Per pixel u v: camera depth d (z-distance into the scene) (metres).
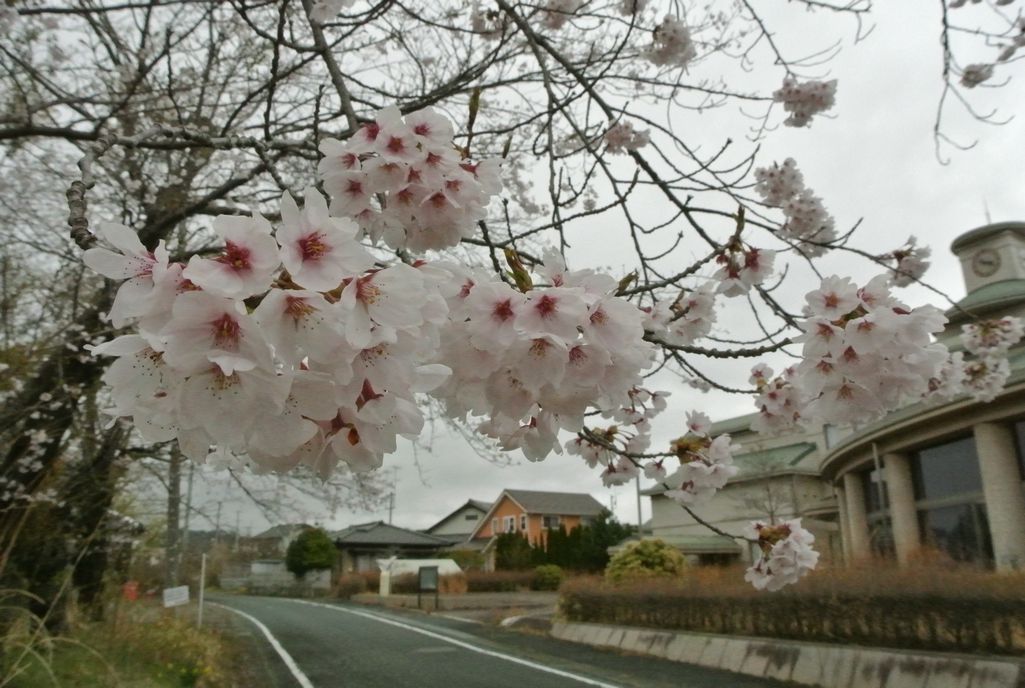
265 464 1.46
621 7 4.21
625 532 37.91
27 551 7.61
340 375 1.19
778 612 9.67
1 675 5.42
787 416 3.24
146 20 5.18
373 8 3.55
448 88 5.14
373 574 35.25
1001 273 15.43
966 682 6.78
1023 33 3.29
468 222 2.07
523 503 54.56
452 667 10.55
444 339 1.40
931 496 14.72
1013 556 11.70
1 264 6.85
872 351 1.94
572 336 1.32
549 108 3.17
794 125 4.05
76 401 6.84
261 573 43.47
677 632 11.40
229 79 6.91
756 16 3.73
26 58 5.56
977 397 4.13
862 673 7.86
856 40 3.54
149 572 15.94
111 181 7.41
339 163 1.99
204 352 1.11
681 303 3.15
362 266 1.16
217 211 6.71
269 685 9.24
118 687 6.01
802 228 3.86
